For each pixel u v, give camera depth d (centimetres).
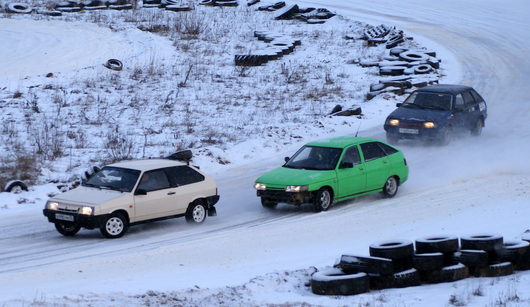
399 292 4125
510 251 4506
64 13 16775
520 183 7119
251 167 8050
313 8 17800
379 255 4306
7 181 7056
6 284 4347
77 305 3766
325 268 4531
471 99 9175
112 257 4972
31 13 16525
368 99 11431
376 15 18038
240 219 6097
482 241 4459
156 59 13262
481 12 18662
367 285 4153
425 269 4281
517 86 12169
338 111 10494
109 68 12344
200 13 17512
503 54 14438
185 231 5734
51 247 5284
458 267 4347
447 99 8912
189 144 8619
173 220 6128
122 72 12325
